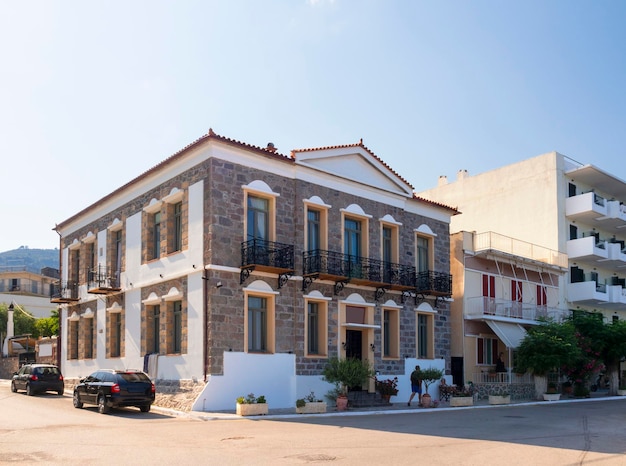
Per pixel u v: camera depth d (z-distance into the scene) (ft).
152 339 85.87
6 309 198.08
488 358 114.52
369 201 93.35
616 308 153.99
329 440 48.83
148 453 41.34
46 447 43.57
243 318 75.20
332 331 84.79
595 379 133.08
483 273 116.16
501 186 148.46
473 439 50.75
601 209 139.33
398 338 94.38
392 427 58.85
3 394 94.84
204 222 75.36
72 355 110.83
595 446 47.75
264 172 80.33
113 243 98.73
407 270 95.96
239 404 67.10
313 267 82.53
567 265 136.98
